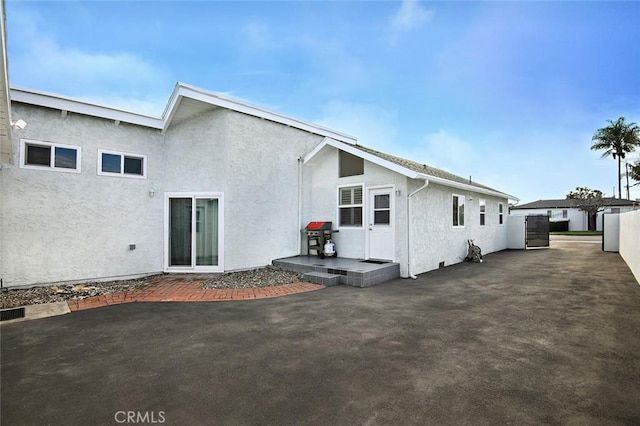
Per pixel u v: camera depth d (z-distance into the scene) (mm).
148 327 5074
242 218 9492
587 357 3865
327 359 3863
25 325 5176
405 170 8727
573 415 2703
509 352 4035
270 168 10266
